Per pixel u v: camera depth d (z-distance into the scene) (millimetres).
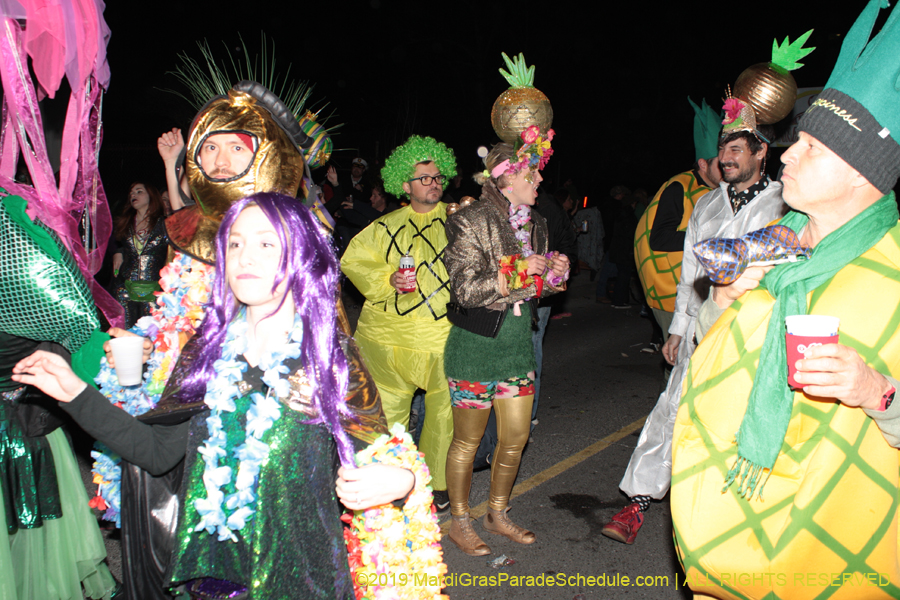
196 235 2537
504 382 3484
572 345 8156
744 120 3344
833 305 1783
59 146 2695
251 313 1811
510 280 3236
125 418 1736
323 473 1749
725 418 1951
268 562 1679
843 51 1820
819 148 1796
